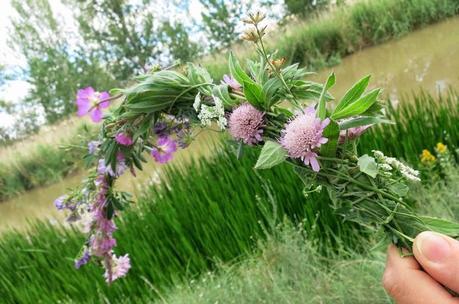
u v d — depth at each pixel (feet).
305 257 10.08
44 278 14.56
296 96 3.70
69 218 4.42
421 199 11.05
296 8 52.85
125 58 61.72
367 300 8.52
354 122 3.38
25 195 45.24
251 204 12.62
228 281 10.77
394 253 3.60
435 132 14.11
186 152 23.81
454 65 28.78
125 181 25.61
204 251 13.02
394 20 40.86
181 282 11.85
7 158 47.88
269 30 3.56
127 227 14.58
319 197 11.94
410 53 35.06
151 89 3.68
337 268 9.69
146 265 12.87
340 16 43.98
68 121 59.11
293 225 11.38
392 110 14.55
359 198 3.57
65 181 43.83
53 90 61.57
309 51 42.93
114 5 58.75
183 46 57.00
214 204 12.92
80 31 61.36
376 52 39.14
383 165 3.41
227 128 3.67
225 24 48.98
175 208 14.08
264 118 3.60
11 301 15.10
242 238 12.25
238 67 3.63
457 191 11.01
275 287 9.26
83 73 61.87
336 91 32.60
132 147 3.97
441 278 3.22
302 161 3.56
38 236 17.37
